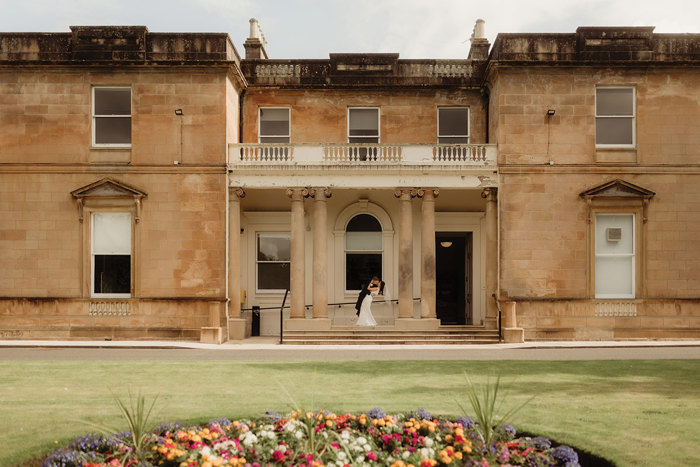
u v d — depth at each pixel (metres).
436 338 20.12
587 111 20.72
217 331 19.84
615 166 20.53
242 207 23.56
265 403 9.48
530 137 20.69
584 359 15.36
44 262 20.52
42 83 20.78
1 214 20.59
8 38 20.80
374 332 20.34
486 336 20.19
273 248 23.78
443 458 6.23
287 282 23.64
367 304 21.39
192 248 20.56
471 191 22.39
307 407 9.06
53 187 20.62
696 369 13.29
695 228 20.48
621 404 9.45
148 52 20.73
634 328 20.34
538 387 10.98
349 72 22.94
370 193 23.14
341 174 21.11
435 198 21.41
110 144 20.91
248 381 11.71
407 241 21.02
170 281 20.52
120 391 10.61
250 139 22.89
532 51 20.67
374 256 23.36
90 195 20.45
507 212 20.58
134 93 20.75
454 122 23.12
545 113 20.72
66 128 20.73
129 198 20.55
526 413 8.80
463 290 26.48
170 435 6.95
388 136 22.86
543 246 20.52
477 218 23.62
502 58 20.67
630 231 20.73
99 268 20.81
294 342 19.75
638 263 20.48
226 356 16.33
